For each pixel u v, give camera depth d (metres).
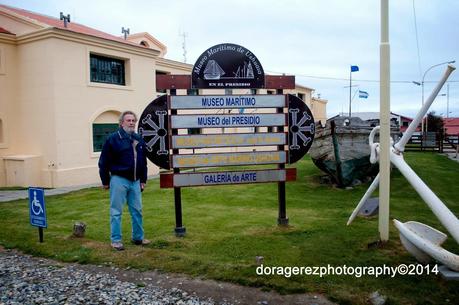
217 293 4.46
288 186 12.05
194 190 11.70
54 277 4.96
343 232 6.63
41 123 14.59
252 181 6.94
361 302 4.13
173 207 9.31
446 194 10.96
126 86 16.95
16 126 15.15
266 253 5.61
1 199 11.27
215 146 6.77
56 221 8.05
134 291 4.52
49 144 14.41
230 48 6.70
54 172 14.20
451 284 4.47
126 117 5.86
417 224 5.29
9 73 14.88
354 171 12.12
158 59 19.20
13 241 6.48
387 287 4.45
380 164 5.79
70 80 14.69
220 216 8.22
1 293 4.49
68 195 11.74
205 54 6.64
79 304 4.21
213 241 6.27
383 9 5.57
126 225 7.52
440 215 4.76
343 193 11.01
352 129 12.05
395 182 12.44
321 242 6.07
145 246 6.10
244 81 6.77
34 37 14.39
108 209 9.29
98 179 15.71
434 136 28.03
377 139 12.98
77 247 6.06
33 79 14.68
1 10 15.21
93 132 15.78
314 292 4.42
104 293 4.47
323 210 8.75
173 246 6.08
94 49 15.50
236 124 6.82
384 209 5.79
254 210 8.84
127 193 6.05
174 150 6.66
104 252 5.76
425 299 4.15
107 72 16.50
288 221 7.32
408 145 30.14
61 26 15.70
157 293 4.47
